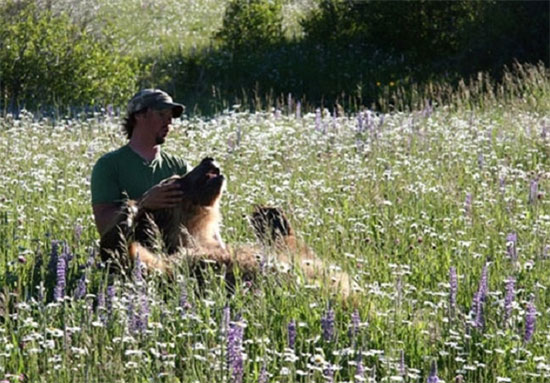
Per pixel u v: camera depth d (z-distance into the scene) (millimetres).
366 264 8641
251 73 30984
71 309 6844
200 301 7121
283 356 6461
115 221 8078
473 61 30516
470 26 30750
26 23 22750
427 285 8508
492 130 16250
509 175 12656
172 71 31016
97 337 6426
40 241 9000
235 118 17828
